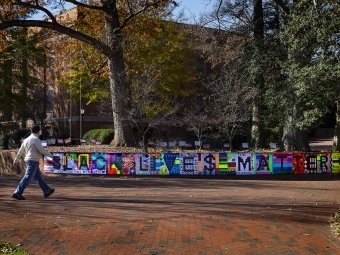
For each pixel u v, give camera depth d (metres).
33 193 13.09
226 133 26.91
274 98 23.44
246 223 9.37
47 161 19.27
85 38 23.25
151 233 8.47
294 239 8.21
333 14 14.80
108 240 7.96
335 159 20.41
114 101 23.06
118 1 25.09
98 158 18.98
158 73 26.02
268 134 35.44
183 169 19.03
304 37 17.05
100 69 26.55
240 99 28.17
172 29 30.52
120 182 16.62
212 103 31.31
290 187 15.80
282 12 25.22
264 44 25.31
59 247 7.53
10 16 22.75
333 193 14.26
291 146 24.89
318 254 7.34
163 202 11.71
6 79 33.91
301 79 18.56
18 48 32.16
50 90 42.50
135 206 11.05
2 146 35.38
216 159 19.20
